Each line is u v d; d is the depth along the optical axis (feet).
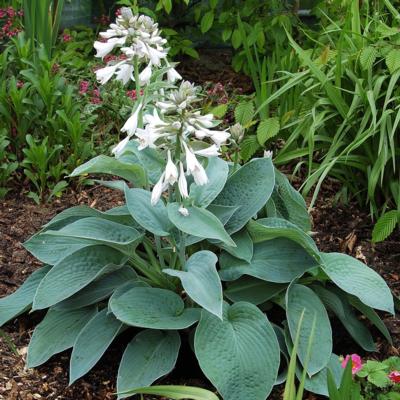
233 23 12.57
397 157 8.34
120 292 6.51
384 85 8.50
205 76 13.07
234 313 6.43
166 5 11.42
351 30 9.07
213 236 5.88
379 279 6.75
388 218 7.80
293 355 5.46
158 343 6.46
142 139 5.86
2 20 11.77
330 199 8.86
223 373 6.03
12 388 6.50
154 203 5.90
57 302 6.40
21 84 9.57
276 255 6.77
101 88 10.09
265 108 9.57
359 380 6.31
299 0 13.20
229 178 6.97
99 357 6.34
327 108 8.68
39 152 8.74
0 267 7.81
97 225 6.53
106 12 14.17
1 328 7.14
